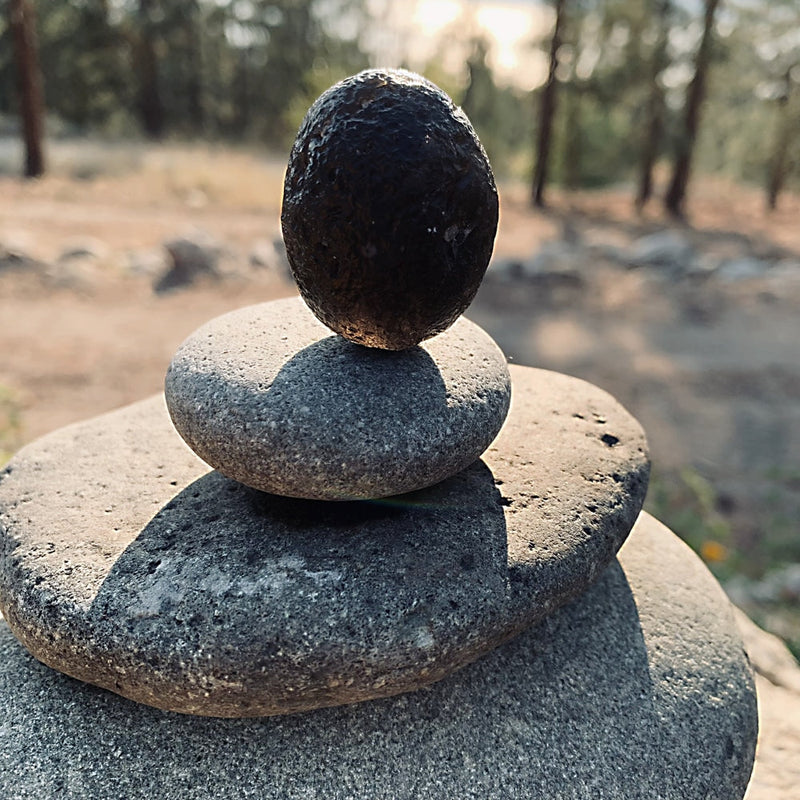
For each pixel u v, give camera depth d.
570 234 1.79
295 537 0.24
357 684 0.22
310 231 0.22
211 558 0.23
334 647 0.21
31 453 0.30
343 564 0.23
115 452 0.30
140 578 0.23
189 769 0.23
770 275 1.34
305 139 0.22
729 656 0.28
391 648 0.22
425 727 0.24
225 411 0.23
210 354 0.25
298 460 0.22
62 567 0.24
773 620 0.49
